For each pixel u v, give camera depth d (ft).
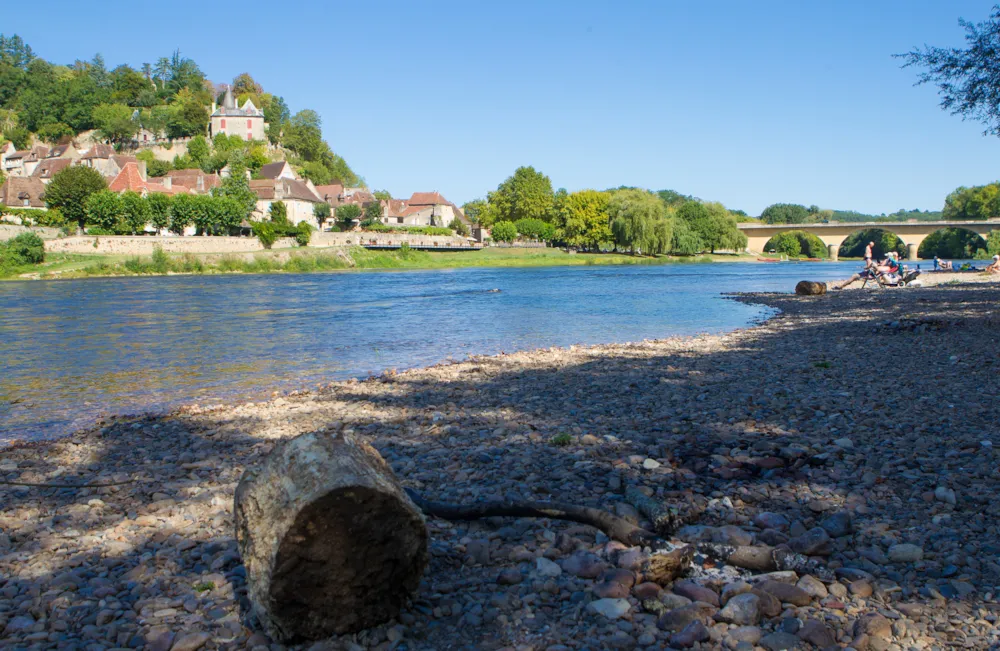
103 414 45.39
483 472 27.37
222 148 565.53
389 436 34.55
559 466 27.78
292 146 643.45
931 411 34.37
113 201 311.88
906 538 19.38
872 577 17.19
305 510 14.74
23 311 119.34
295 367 63.46
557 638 15.23
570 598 16.96
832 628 15.01
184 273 265.54
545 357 62.59
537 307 127.34
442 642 15.40
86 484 28.40
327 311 120.47
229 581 18.72
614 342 79.10
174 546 21.59
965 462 25.70
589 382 48.39
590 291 168.96
